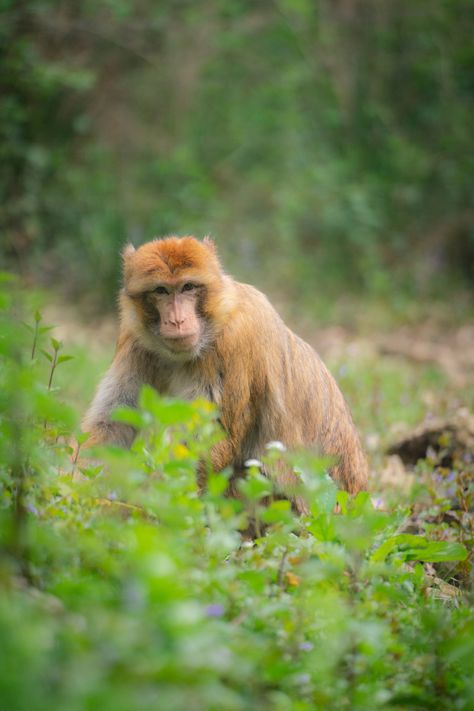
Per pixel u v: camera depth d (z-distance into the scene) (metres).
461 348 22.98
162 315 10.11
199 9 28.95
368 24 31.97
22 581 5.88
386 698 5.98
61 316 22.56
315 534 7.89
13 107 24.19
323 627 6.45
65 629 5.02
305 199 28.47
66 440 8.81
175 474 7.06
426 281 27.77
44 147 26.06
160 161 27.70
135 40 27.58
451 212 30.17
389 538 8.37
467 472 11.93
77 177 25.61
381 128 31.06
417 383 17.70
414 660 6.54
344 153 30.62
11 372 6.86
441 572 9.92
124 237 24.89
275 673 5.68
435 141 31.41
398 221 29.97
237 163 29.45
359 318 24.95
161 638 4.97
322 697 5.78
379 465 13.16
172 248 10.19
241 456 10.68
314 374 11.24
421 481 12.05
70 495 7.55
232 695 5.02
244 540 9.45
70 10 26.44
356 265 28.06
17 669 4.47
